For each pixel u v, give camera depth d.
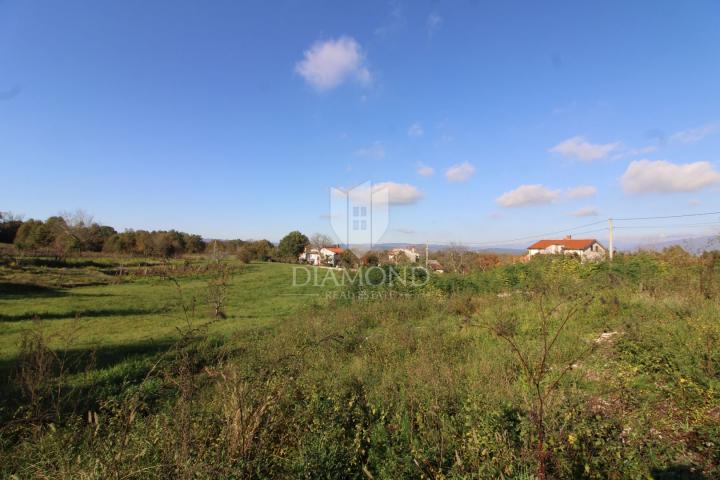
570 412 2.94
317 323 9.41
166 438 2.82
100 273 26.56
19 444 3.21
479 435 2.95
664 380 4.08
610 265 13.70
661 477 2.49
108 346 8.84
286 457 2.92
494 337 6.57
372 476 2.79
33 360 4.66
